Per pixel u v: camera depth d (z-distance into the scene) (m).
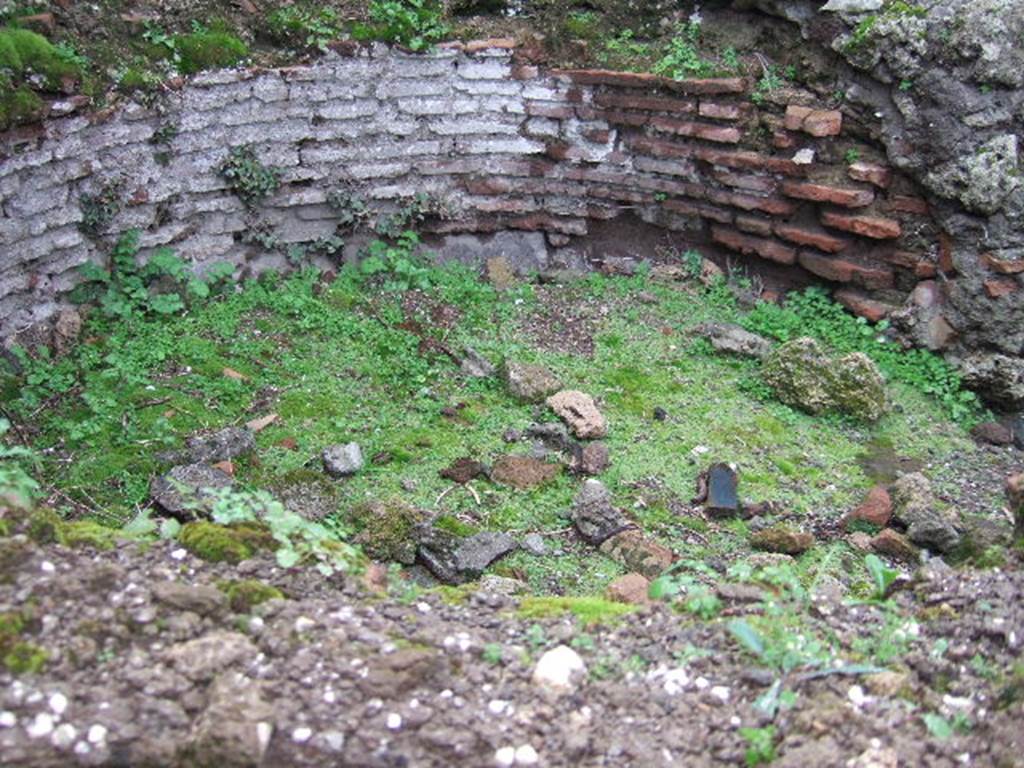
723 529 4.89
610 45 6.75
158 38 5.91
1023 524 4.13
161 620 3.19
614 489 5.08
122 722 2.87
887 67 6.01
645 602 3.85
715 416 5.66
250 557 3.56
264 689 3.03
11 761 2.75
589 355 6.11
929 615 3.64
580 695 3.18
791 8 6.37
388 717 3.01
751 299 6.66
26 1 5.57
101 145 5.69
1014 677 3.27
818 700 3.19
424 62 6.51
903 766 3.00
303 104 6.31
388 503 4.75
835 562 4.66
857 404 5.69
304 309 6.14
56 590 3.21
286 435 5.22
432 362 5.93
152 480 4.70
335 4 6.47
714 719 3.13
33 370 5.34
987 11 5.78
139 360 5.55
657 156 6.75
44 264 5.60
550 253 7.06
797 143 6.41
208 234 6.23
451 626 3.43
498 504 4.93
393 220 6.72
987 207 5.85
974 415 5.99
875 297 6.41
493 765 2.94
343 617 3.35
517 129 6.77
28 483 3.68
